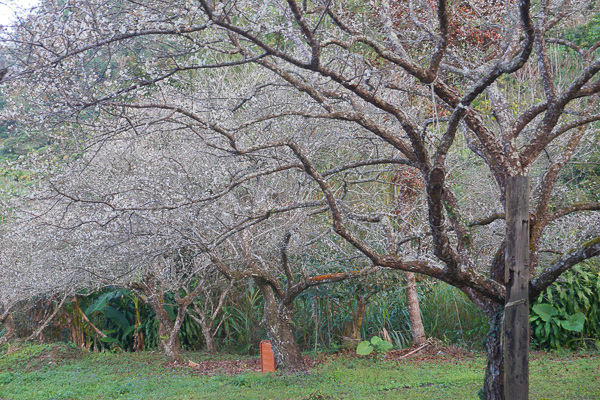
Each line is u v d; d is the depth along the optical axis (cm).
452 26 707
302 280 748
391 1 760
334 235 884
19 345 1049
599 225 681
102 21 416
